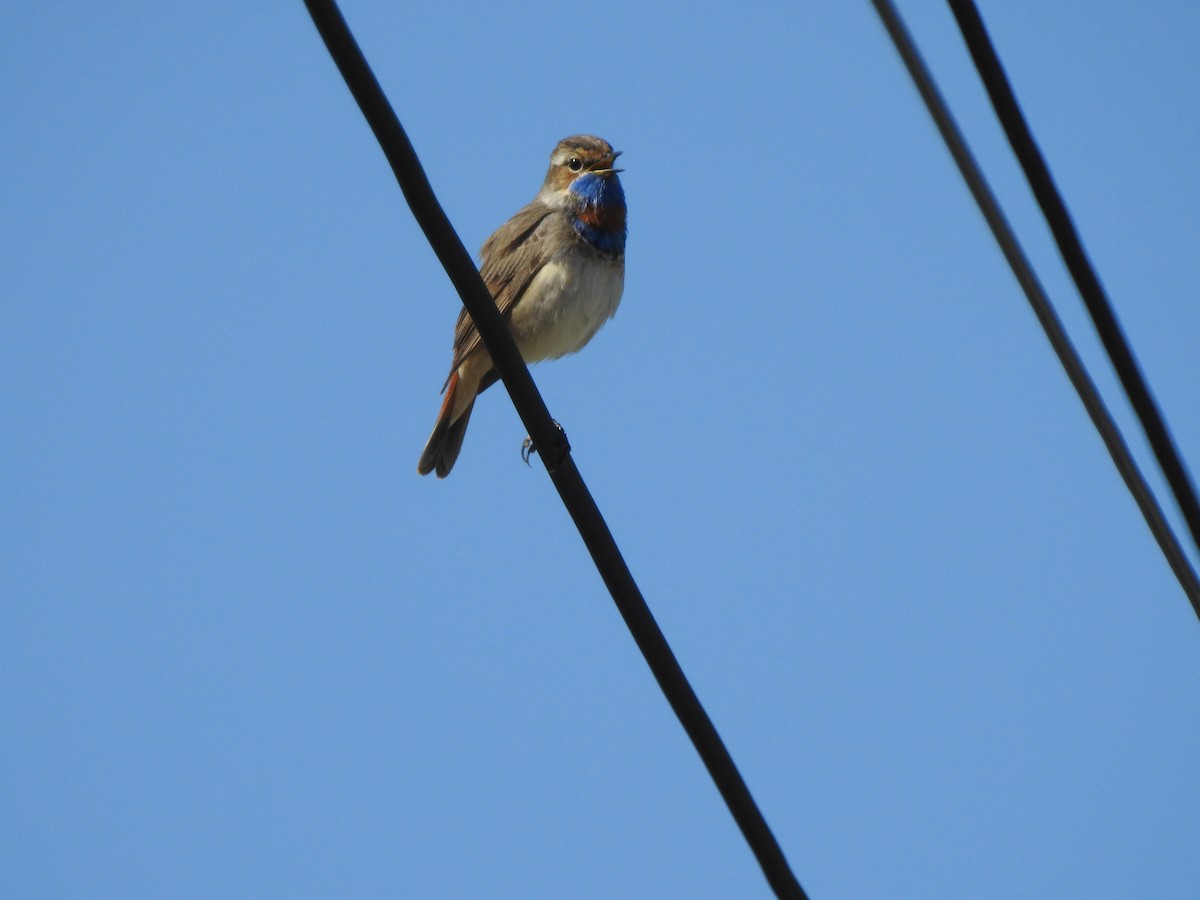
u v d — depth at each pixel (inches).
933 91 328.2
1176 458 351.6
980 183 339.0
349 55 335.9
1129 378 344.5
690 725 364.5
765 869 351.9
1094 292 335.6
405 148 353.7
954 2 304.3
